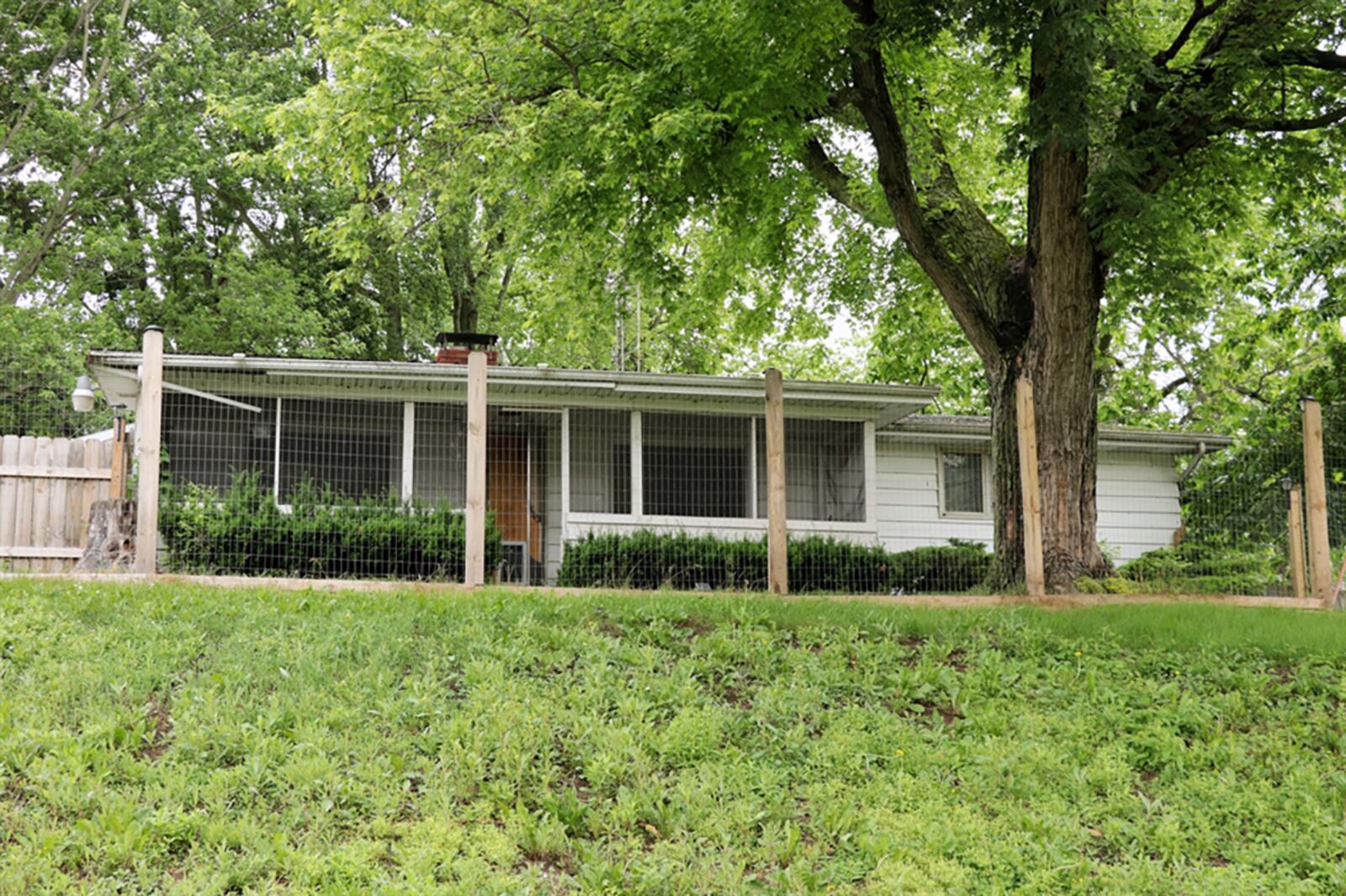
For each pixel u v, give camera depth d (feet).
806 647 34.06
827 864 22.63
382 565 54.60
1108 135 46.80
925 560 64.08
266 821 22.07
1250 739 29.48
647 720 28.25
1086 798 26.09
